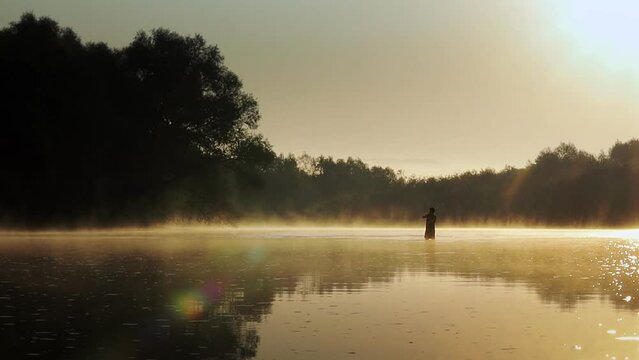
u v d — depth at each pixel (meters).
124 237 60.62
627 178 116.19
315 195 182.75
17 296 21.39
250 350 14.37
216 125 85.50
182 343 14.98
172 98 83.31
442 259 35.62
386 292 22.42
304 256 37.59
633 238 61.75
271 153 88.56
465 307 19.44
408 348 14.55
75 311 18.70
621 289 23.25
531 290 22.92
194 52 85.69
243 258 36.09
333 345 14.82
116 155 77.69
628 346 14.56
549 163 126.56
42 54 74.56
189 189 86.25
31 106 72.06
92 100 75.00
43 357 13.75
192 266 31.25
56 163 73.69
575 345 14.70
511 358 13.67
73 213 76.31
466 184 129.88
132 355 13.93
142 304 19.89
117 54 84.94
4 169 72.31
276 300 20.73
